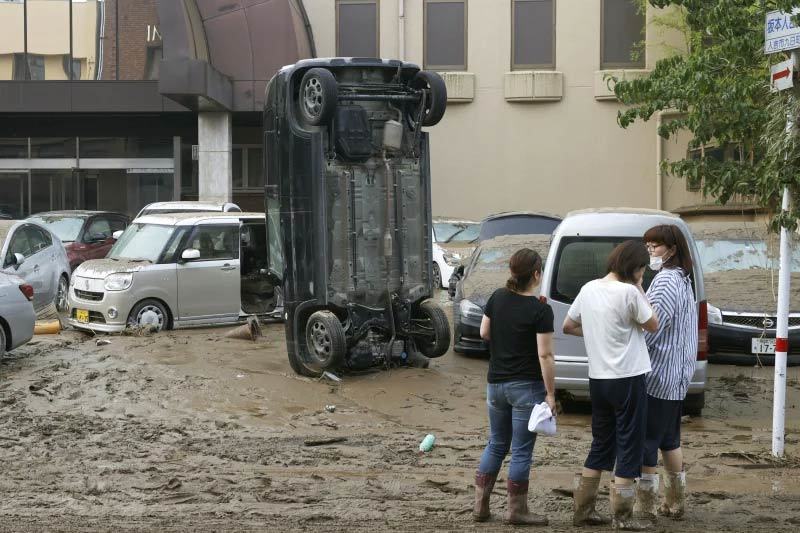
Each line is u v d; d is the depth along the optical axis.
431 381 16.20
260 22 38.59
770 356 17.23
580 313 9.29
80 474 11.01
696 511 9.73
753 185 11.07
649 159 40.06
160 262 21.12
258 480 10.77
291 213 16.34
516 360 9.11
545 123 40.44
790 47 10.55
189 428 13.25
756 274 18.72
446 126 40.78
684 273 9.47
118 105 40.94
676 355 9.26
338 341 15.77
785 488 10.56
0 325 17.02
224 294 21.84
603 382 9.03
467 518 9.45
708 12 11.44
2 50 43.34
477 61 40.56
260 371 16.62
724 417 14.29
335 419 13.90
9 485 10.53
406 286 16.95
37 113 42.12
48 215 30.86
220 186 39.47
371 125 16.56
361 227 16.53
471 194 40.78
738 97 11.05
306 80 16.14
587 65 40.16
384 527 9.11
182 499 10.05
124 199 44.84
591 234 14.23
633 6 39.91
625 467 9.02
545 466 11.48
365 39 41.06
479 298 18.69
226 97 38.16
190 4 37.41
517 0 40.34
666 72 11.93
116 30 43.19
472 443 12.58
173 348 18.48
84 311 20.86
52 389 15.23
